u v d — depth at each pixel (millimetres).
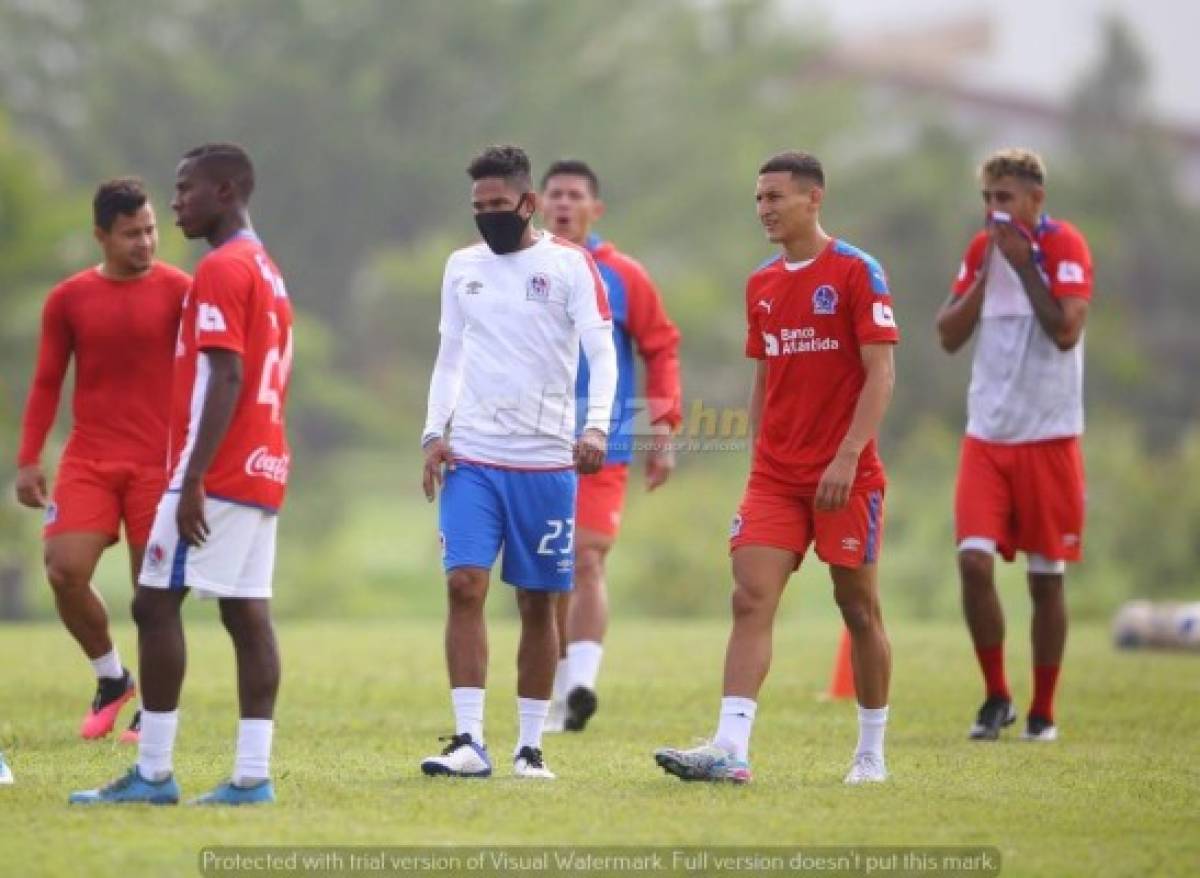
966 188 184750
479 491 29109
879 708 29328
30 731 34906
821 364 28609
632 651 51625
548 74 182750
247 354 25359
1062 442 36594
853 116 192250
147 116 174500
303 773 29203
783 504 28781
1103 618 98188
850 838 24250
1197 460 108875
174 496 25297
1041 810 26484
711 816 25422
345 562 137500
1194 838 24766
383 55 177000
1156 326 196500
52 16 179375
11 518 123750
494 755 32219
